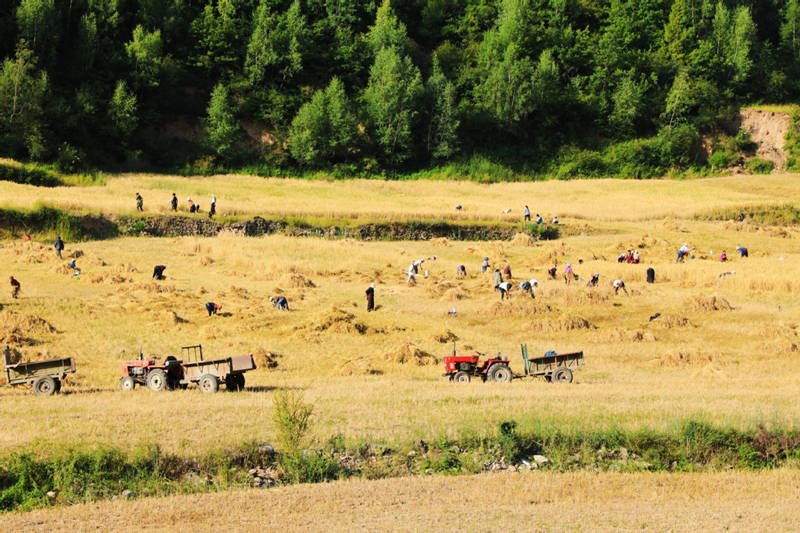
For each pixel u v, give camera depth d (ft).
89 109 409.90
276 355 155.02
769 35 632.79
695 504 78.95
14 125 386.32
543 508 77.05
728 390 124.57
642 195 411.95
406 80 483.51
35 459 84.02
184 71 472.44
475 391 120.57
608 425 99.35
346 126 458.50
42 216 263.70
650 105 522.88
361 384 128.98
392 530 70.03
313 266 243.40
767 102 546.26
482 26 598.34
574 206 371.56
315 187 407.23
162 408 104.63
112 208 284.61
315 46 515.91
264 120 471.21
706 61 546.67
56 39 437.17
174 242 272.10
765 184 447.42
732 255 278.67
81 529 70.54
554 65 512.63
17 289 187.11
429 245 295.89
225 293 210.38
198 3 535.60
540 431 96.43
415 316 196.24
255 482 84.69
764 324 181.27
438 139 483.10
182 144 448.65
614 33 536.42
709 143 507.30
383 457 91.35
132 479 83.41
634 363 153.79
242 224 292.61
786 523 72.74
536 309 197.77
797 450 94.58
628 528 71.15
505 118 498.69
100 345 156.46
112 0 463.01
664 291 224.53
